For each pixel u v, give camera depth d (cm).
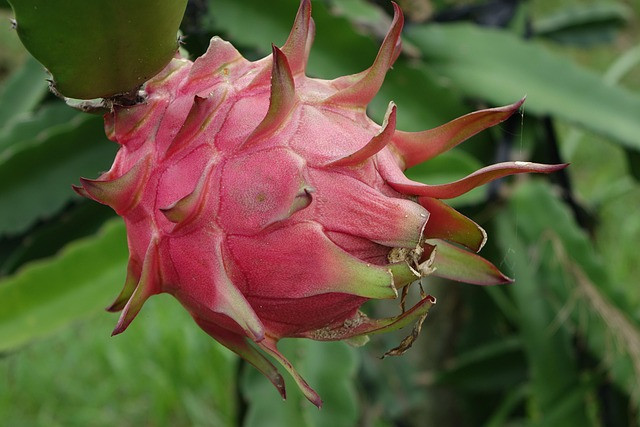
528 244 99
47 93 100
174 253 52
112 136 55
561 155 107
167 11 53
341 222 51
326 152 51
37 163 88
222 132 52
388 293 50
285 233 50
